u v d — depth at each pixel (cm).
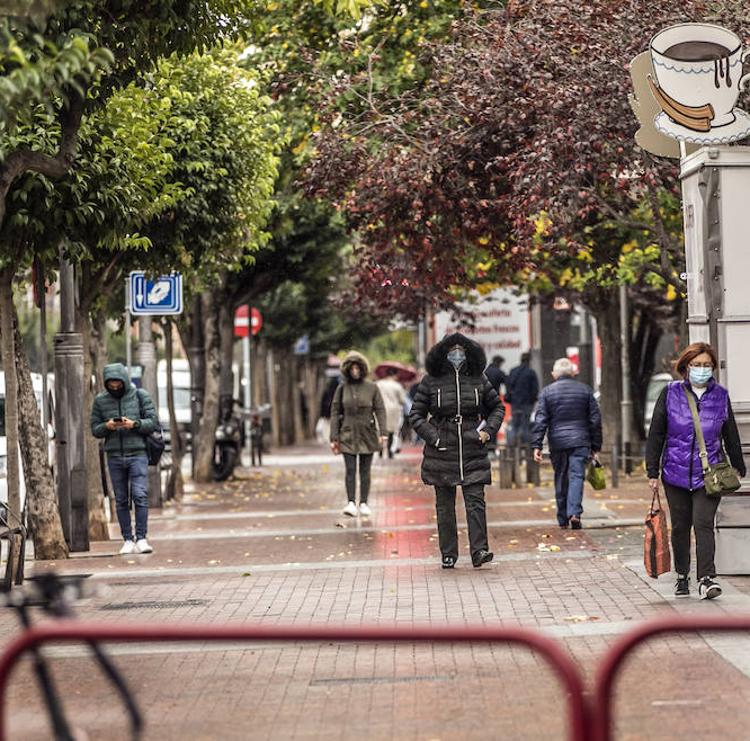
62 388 4816
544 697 2308
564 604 3231
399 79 5931
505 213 4906
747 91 3888
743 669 2442
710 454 3219
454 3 6103
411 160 4900
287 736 2103
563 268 6844
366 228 5328
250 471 9669
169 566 4272
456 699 2311
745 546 3503
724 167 3519
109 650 2839
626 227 5309
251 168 5753
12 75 2436
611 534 4672
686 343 6856
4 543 5125
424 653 2711
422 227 5212
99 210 3994
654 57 3559
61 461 4816
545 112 4462
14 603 1730
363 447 5581
